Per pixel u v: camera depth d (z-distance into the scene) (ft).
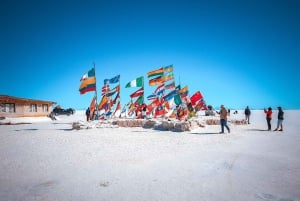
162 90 75.25
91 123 63.77
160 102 75.20
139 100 79.66
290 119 109.91
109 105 78.38
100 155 26.94
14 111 106.22
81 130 57.67
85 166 22.04
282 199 14.05
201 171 20.07
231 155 26.58
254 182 17.12
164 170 20.43
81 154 27.68
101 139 40.75
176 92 73.00
